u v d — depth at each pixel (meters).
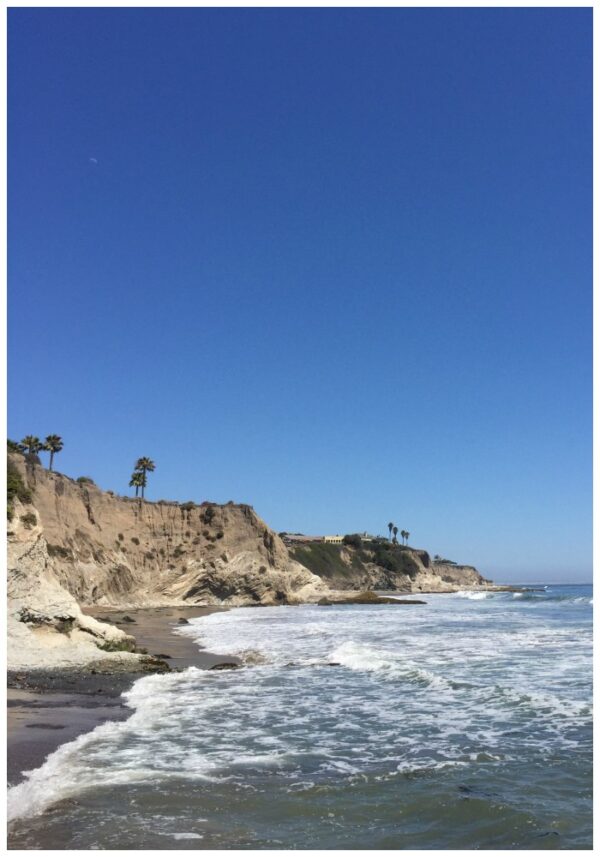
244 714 13.77
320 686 17.44
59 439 77.88
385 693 16.25
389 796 8.41
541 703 14.38
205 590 79.00
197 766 9.79
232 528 85.44
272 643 30.50
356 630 37.91
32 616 21.42
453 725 12.62
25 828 7.26
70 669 19.61
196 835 7.08
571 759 10.09
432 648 26.20
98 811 7.80
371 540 166.88
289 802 8.16
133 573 72.56
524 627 37.72
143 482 94.44
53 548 57.47
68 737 11.62
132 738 11.59
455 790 8.59
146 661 21.50
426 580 152.38
